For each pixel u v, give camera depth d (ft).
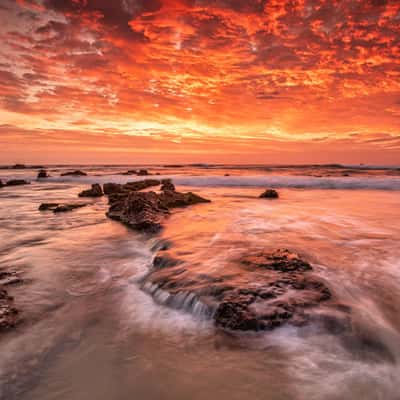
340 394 9.82
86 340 13.01
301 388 10.06
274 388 10.07
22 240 30.14
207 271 18.40
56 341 12.91
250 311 13.46
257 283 16.01
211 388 10.16
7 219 41.11
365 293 16.30
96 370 11.11
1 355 11.92
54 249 27.04
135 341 12.91
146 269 21.77
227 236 28.68
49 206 50.52
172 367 11.23
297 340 12.39
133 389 10.21
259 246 24.75
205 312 14.35
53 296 17.38
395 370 10.95
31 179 131.75
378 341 12.30
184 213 43.06
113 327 14.03
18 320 14.46
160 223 35.17
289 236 28.53
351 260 21.34
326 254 22.70
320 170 175.32
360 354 11.69
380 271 19.30
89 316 15.06
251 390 10.03
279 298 14.51
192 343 12.68
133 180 118.83
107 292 17.94
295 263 18.89
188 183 101.50
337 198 60.29
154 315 15.10
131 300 16.83
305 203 53.31
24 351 12.19
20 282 19.38
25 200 63.67
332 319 13.24
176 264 20.49
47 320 14.62
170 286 17.15
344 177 102.68
